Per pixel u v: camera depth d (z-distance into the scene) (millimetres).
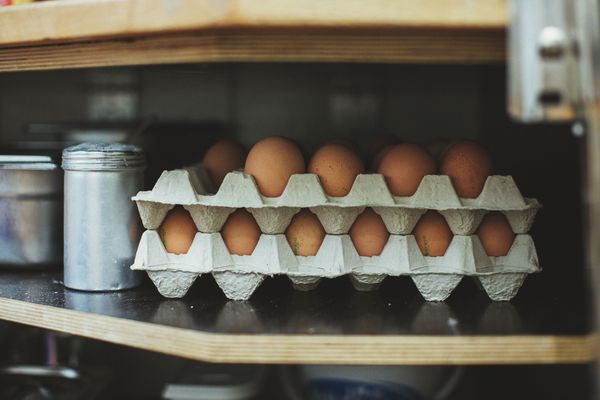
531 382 987
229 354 731
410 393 942
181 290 894
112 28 744
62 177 1069
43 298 895
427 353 726
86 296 908
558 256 988
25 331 1225
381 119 1180
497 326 761
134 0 725
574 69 624
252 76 1216
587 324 764
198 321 789
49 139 1269
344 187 857
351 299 894
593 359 664
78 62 839
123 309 843
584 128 633
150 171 1151
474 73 1142
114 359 1284
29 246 1052
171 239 899
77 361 1254
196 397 1038
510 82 641
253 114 1221
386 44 724
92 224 920
